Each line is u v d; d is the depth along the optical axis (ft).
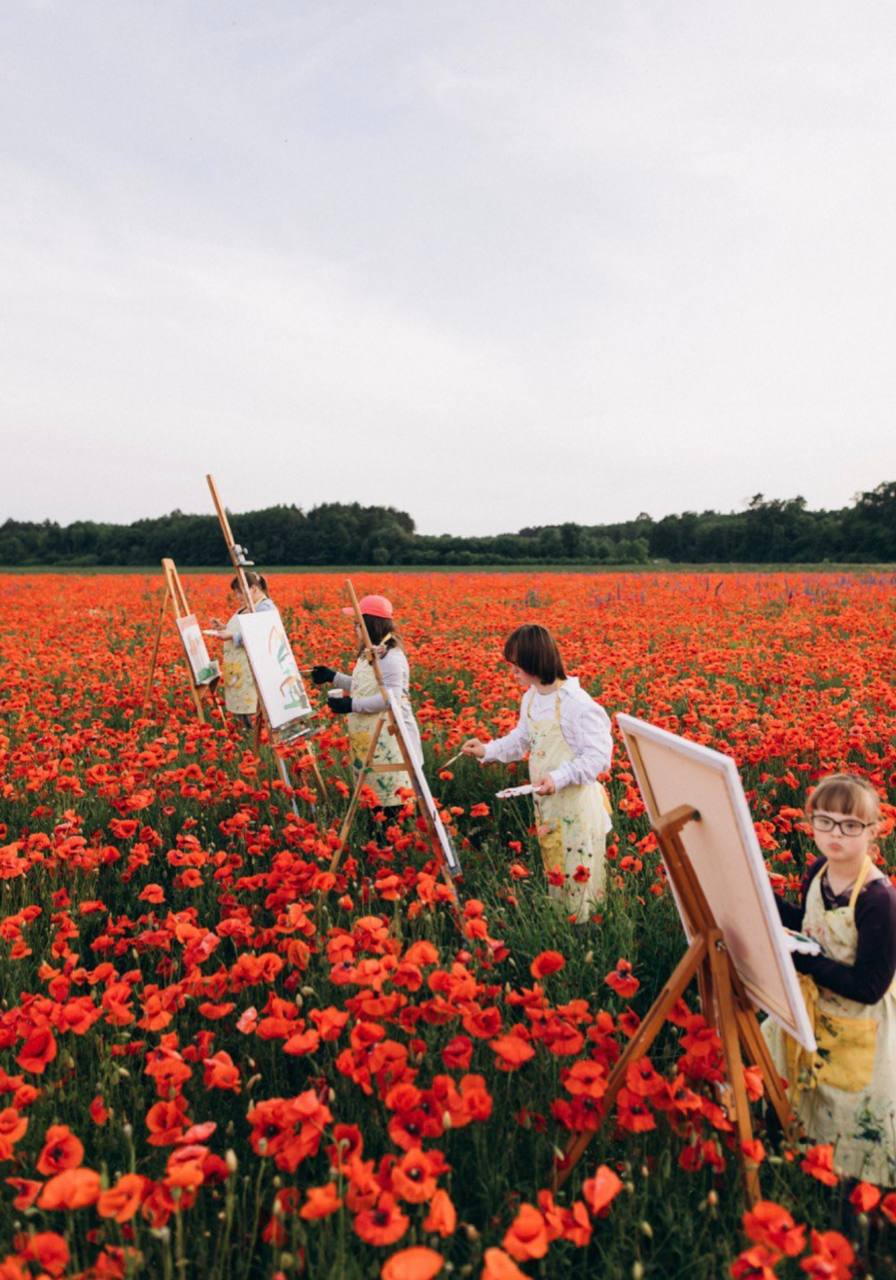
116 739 21.81
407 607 61.46
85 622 57.88
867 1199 6.43
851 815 7.86
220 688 29.04
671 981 7.66
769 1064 7.75
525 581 97.09
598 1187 5.82
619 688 26.11
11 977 10.90
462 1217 7.39
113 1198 5.79
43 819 17.12
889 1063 7.93
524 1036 7.98
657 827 7.40
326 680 17.97
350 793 18.17
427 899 10.88
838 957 8.11
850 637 42.83
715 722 22.35
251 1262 7.02
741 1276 5.56
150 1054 8.05
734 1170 7.59
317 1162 7.89
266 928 11.78
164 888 14.93
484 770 20.01
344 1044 9.62
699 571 140.77
